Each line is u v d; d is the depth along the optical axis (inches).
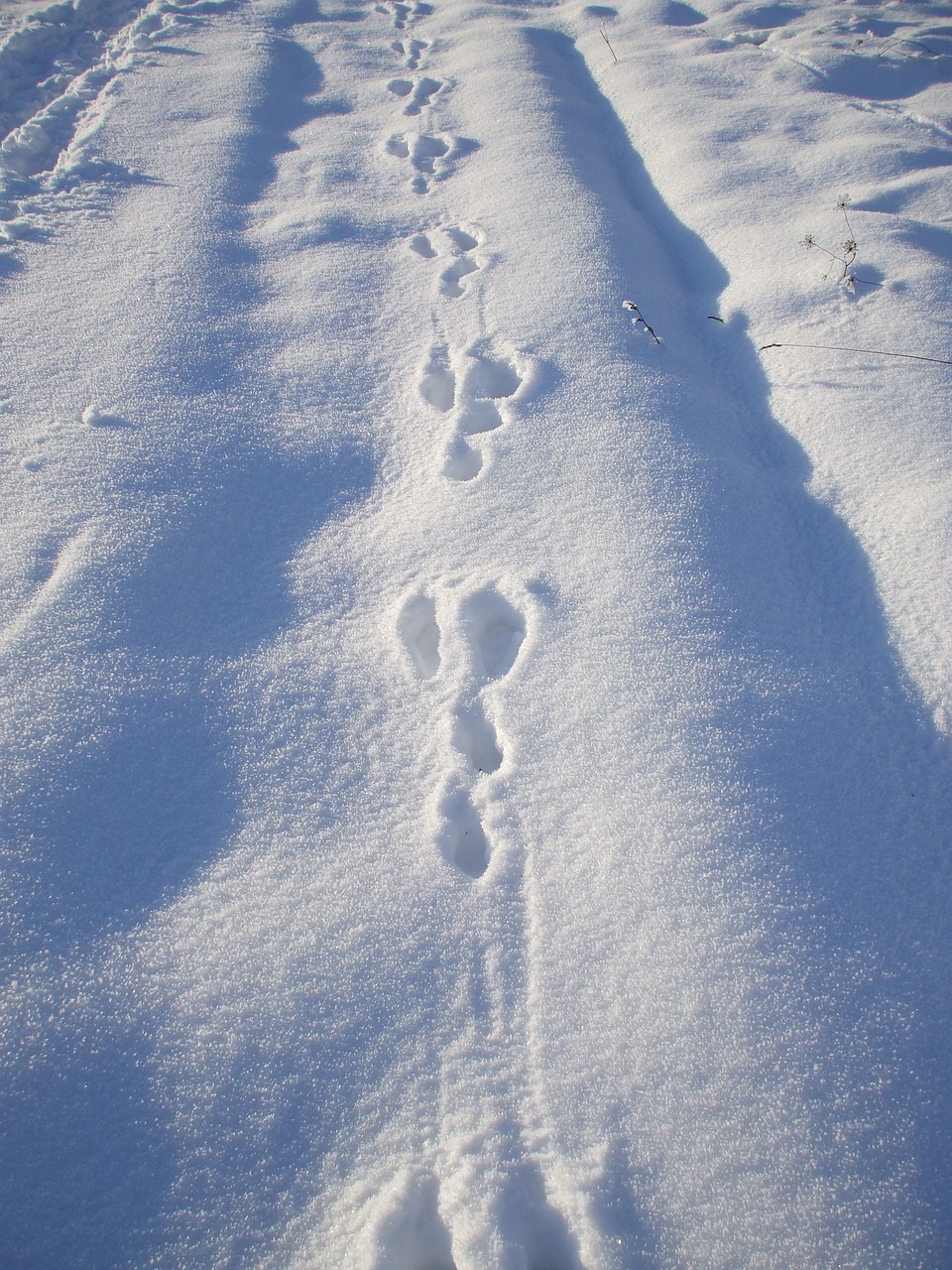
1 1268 42.7
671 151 153.3
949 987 53.2
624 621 73.7
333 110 166.4
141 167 141.5
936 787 63.7
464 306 115.8
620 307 114.0
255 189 140.8
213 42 185.0
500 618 78.5
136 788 63.7
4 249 119.3
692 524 83.4
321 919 56.5
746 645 72.9
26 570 76.6
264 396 101.0
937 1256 43.3
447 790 64.5
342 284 120.0
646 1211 44.9
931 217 126.0
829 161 141.8
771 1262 43.0
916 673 70.6
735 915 55.2
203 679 71.6
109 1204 45.2
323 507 89.5
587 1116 48.1
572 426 95.3
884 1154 46.2
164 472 88.7
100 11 196.1
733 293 119.4
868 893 57.3
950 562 76.0
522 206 135.0
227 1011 52.1
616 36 198.8
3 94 161.5
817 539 85.0
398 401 102.2
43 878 57.6
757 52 181.8
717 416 101.2
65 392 97.1
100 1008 51.8
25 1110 47.6
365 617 78.0
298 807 63.4
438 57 188.1
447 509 87.0
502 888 58.2
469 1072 50.1
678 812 60.5
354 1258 43.9
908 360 99.3
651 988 52.5
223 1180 46.2
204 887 58.4
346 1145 47.6
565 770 64.1
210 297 115.0
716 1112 47.6
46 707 66.6
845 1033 50.4
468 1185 45.9
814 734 66.7
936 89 163.8
